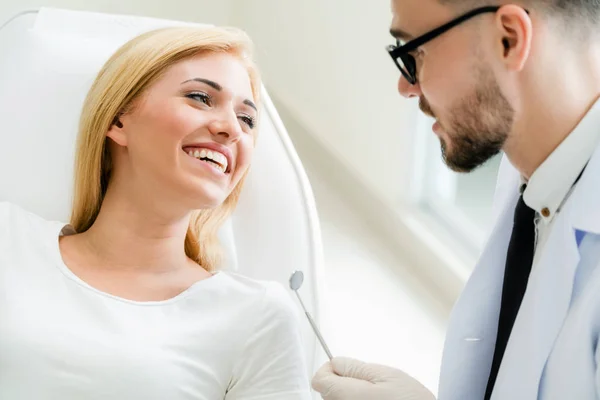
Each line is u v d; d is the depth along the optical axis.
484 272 1.55
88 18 2.19
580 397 1.22
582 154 1.30
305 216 2.09
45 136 2.04
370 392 1.48
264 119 2.16
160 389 1.61
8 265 1.67
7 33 2.16
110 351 1.60
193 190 1.67
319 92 3.48
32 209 2.01
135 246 1.73
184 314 1.70
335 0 3.20
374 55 3.00
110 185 1.76
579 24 1.26
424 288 2.95
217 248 1.92
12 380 1.57
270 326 1.73
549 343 1.27
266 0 3.75
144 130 1.68
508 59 1.27
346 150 3.37
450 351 1.56
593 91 1.29
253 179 2.13
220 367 1.69
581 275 1.28
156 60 1.68
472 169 1.41
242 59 1.79
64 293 1.66
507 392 1.32
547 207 1.37
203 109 1.70
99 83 1.73
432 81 1.35
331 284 2.92
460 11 1.29
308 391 1.75
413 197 3.08
